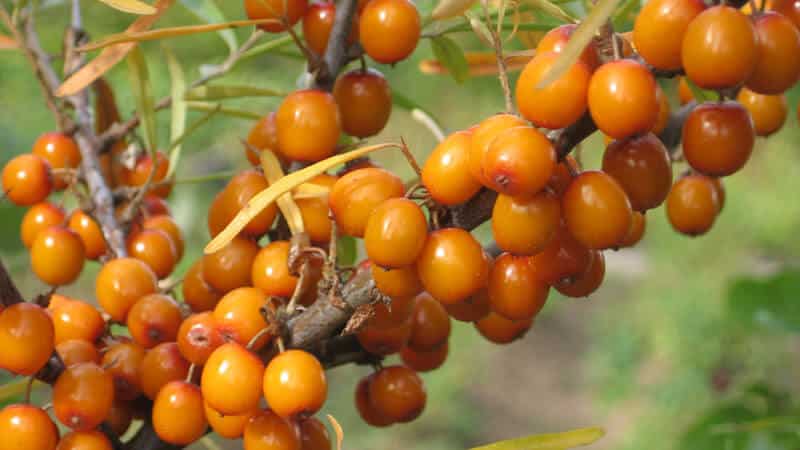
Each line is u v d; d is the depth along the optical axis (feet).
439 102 5.01
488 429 5.24
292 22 0.93
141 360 0.91
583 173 0.81
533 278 0.84
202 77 1.07
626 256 6.72
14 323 0.85
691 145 0.84
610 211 0.80
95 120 1.08
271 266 0.88
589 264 0.84
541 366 5.87
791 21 0.81
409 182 0.86
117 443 0.91
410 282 0.82
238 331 0.85
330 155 0.92
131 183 1.07
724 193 0.98
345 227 0.84
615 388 5.23
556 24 0.98
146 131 0.99
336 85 0.95
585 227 0.80
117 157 1.08
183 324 0.87
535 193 0.79
